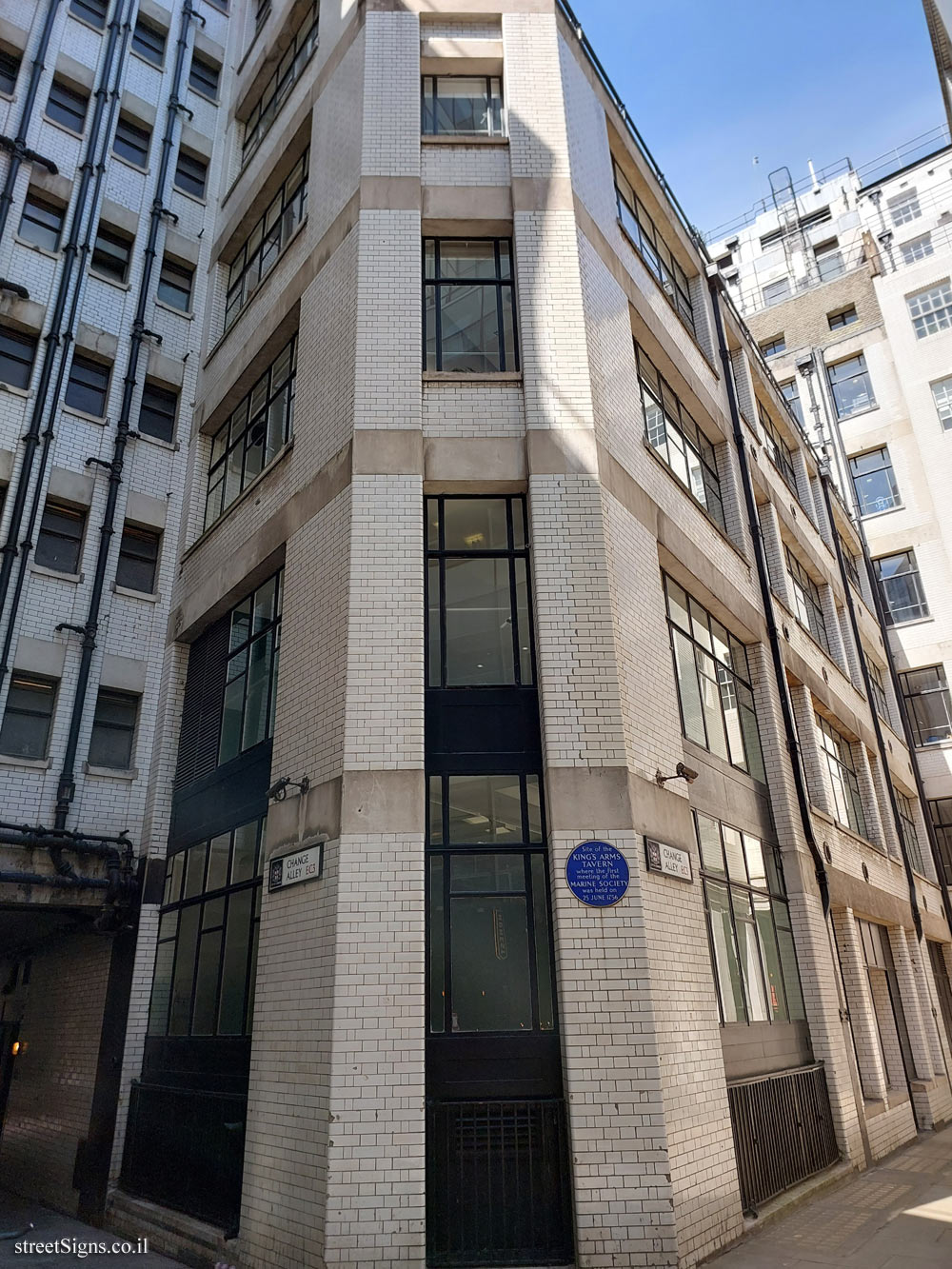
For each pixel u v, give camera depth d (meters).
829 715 19.61
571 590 10.17
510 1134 8.16
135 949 13.14
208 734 13.70
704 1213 8.48
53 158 17.25
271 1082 9.02
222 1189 9.62
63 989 14.79
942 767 28.14
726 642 14.95
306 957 9.05
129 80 18.92
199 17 20.55
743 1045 10.94
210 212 19.17
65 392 15.90
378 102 12.89
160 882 13.67
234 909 11.48
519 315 11.66
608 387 11.94
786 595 18.22
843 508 29.25
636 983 8.55
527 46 13.40
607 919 8.77
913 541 30.78
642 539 11.70
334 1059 8.12
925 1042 19.33
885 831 22.44
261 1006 9.56
